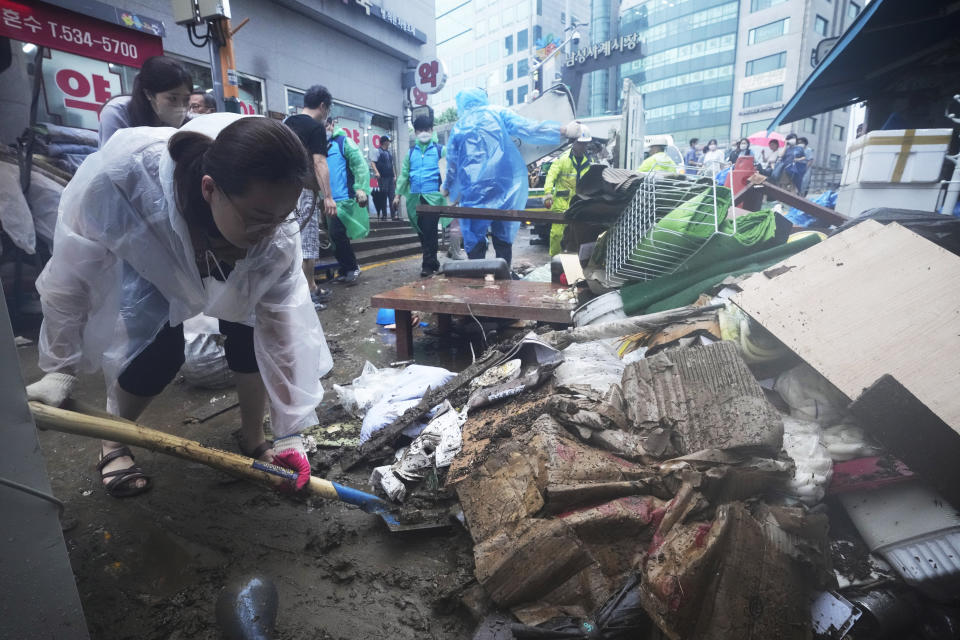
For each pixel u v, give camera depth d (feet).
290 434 6.17
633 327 8.21
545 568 4.26
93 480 6.71
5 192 11.87
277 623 4.52
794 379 5.90
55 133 13.96
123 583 5.00
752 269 8.63
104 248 4.76
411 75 41.65
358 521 5.97
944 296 5.36
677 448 5.04
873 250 6.10
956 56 15.51
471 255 17.71
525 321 12.78
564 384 6.61
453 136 16.85
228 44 14.02
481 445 5.83
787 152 34.76
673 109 167.12
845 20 144.87
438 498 5.86
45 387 4.95
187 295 5.14
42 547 2.82
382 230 30.30
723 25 149.79
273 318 5.51
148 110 7.37
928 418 4.45
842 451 5.13
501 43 191.11
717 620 3.66
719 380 5.25
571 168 20.57
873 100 18.10
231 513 6.09
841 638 3.87
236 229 4.09
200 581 5.03
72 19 13.10
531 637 4.00
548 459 4.88
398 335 11.02
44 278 4.83
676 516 4.25
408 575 5.08
